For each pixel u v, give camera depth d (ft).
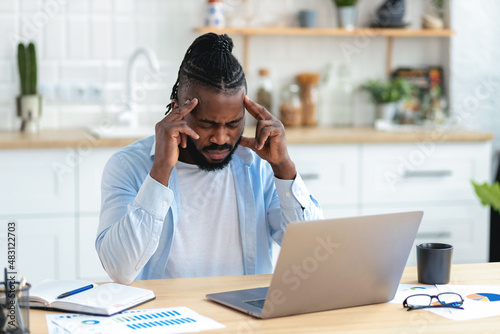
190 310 4.25
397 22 12.00
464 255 11.02
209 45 5.04
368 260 4.27
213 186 5.65
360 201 10.57
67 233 9.55
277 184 5.50
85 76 11.29
